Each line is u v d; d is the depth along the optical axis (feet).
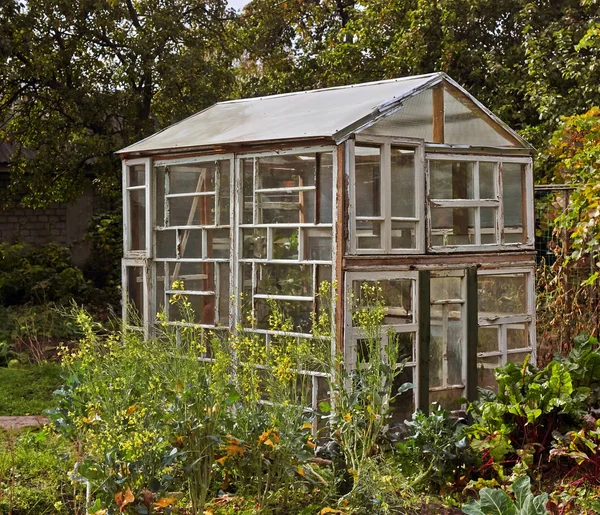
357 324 21.59
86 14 48.73
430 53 53.62
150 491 13.37
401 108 23.11
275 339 22.99
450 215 24.29
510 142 25.98
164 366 14.93
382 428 18.34
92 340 15.40
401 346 22.76
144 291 27.50
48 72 47.91
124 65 49.78
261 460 15.05
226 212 24.99
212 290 25.43
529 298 26.25
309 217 22.50
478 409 19.15
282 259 23.17
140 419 13.83
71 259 54.80
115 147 49.16
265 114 26.91
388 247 22.56
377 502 15.12
